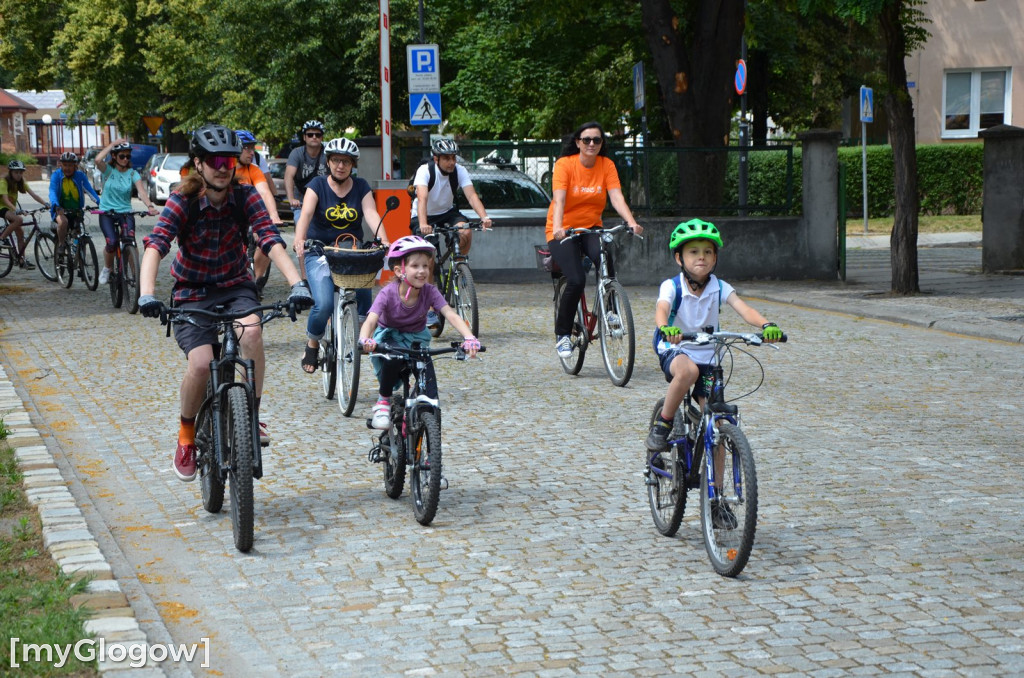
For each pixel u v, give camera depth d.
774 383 9.79
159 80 41.72
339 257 8.58
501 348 11.66
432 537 5.81
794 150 18.52
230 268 5.83
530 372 10.38
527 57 26.08
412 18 28.58
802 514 6.13
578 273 9.91
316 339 9.20
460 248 11.98
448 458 7.42
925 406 8.85
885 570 5.27
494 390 9.58
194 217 5.60
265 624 4.72
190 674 4.19
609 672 4.22
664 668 4.25
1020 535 5.75
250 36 29.20
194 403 5.99
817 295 15.46
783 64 25.92
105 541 5.69
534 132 30.66
